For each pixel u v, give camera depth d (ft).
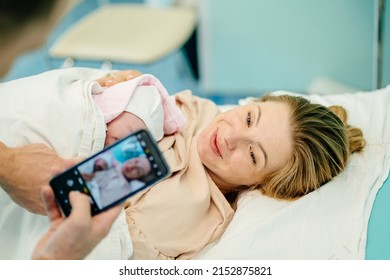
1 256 3.11
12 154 2.76
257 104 3.70
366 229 3.19
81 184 2.35
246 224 3.32
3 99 3.13
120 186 2.34
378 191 3.50
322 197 3.41
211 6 6.83
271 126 3.52
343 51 6.73
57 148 3.01
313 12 6.52
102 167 2.36
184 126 3.69
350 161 3.74
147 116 3.25
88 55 5.90
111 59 5.90
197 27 7.28
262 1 6.61
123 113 3.21
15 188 2.76
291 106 3.70
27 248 3.01
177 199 3.26
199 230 3.37
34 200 2.80
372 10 6.32
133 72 3.84
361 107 4.27
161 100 3.51
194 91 7.78
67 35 6.18
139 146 2.35
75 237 2.20
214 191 3.55
